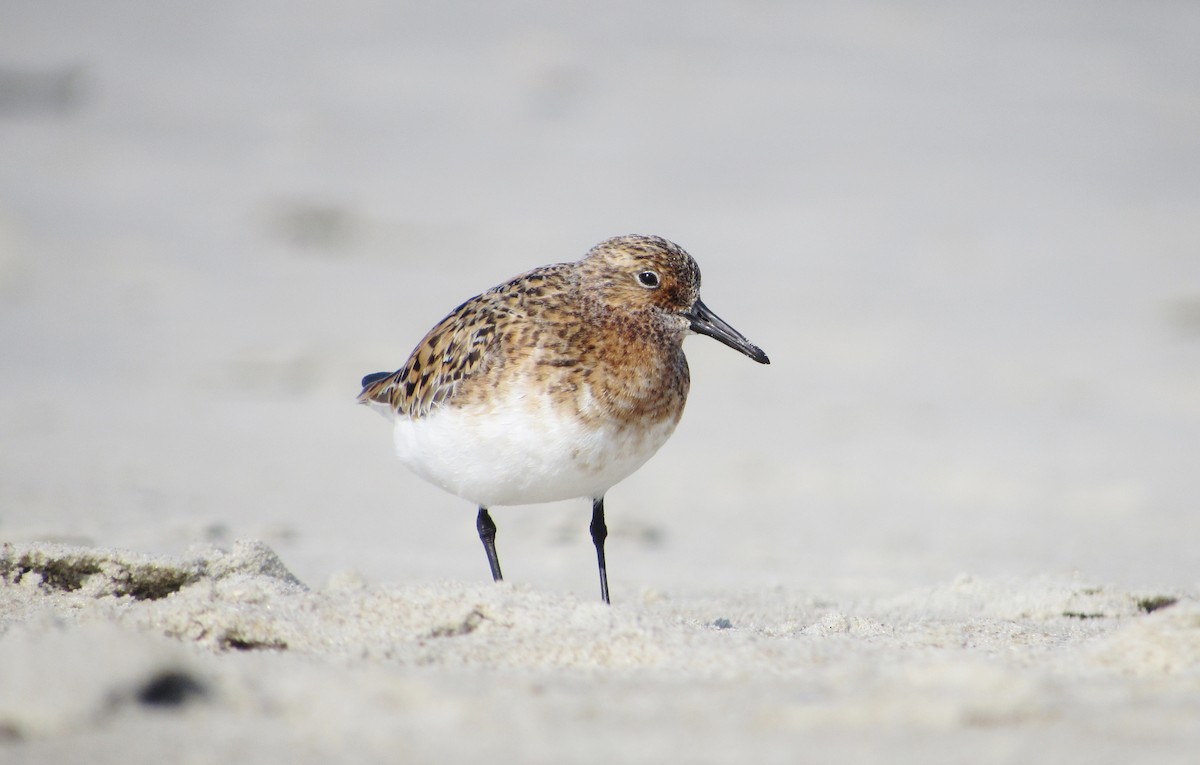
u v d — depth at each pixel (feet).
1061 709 14.70
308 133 104.99
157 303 67.31
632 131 108.37
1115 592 24.50
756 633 19.80
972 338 64.23
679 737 13.88
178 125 106.42
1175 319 67.15
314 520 37.17
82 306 66.23
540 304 24.54
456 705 14.71
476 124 109.40
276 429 49.57
